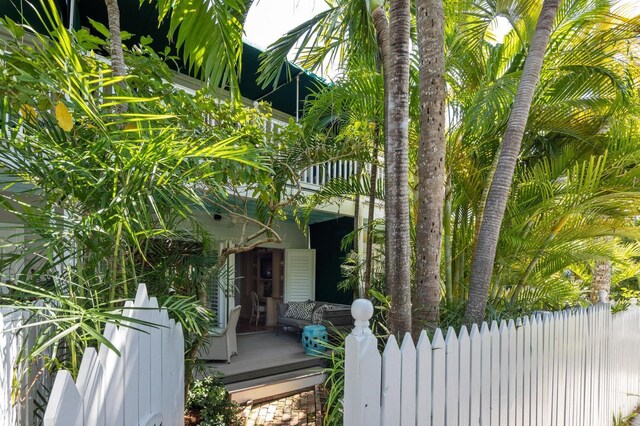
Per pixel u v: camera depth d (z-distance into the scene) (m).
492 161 3.68
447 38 3.62
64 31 1.61
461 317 2.65
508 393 2.16
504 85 2.98
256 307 9.74
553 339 2.66
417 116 3.60
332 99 3.77
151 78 2.69
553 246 3.42
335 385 1.92
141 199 1.67
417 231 2.41
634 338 4.33
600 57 3.49
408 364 1.58
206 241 3.44
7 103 1.70
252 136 3.08
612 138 3.28
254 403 4.62
